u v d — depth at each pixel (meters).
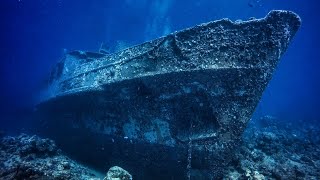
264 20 4.18
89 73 6.00
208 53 4.25
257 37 4.17
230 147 4.18
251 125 10.51
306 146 7.34
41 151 5.71
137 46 5.00
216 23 4.33
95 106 5.52
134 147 4.91
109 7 32.91
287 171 4.77
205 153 4.21
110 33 35.44
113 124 5.23
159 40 4.64
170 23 31.92
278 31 4.13
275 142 6.61
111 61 5.46
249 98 4.13
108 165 5.63
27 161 5.12
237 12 33.88
